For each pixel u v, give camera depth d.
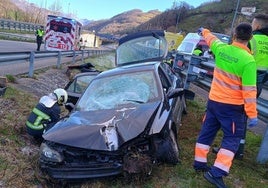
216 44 4.76
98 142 4.68
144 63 6.74
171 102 5.95
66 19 26.55
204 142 4.86
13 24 43.25
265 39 5.50
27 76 12.58
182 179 5.00
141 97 5.62
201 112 9.45
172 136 5.43
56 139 4.80
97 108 5.50
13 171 4.94
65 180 4.82
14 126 6.46
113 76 6.13
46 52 15.11
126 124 4.88
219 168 4.46
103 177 4.75
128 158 4.72
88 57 29.89
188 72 10.84
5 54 10.21
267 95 10.42
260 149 5.80
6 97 8.29
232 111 4.49
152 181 4.87
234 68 4.40
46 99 6.39
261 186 4.95
